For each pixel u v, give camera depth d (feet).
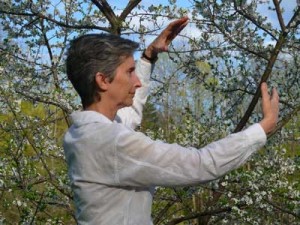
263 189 18.98
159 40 9.01
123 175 6.64
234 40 19.92
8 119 19.67
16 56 20.71
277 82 20.29
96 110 7.14
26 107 21.03
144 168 6.55
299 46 19.38
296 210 19.29
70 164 7.12
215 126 20.01
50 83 21.15
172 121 21.04
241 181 18.56
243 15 18.90
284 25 17.85
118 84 7.06
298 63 19.85
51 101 19.16
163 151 6.55
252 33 19.90
